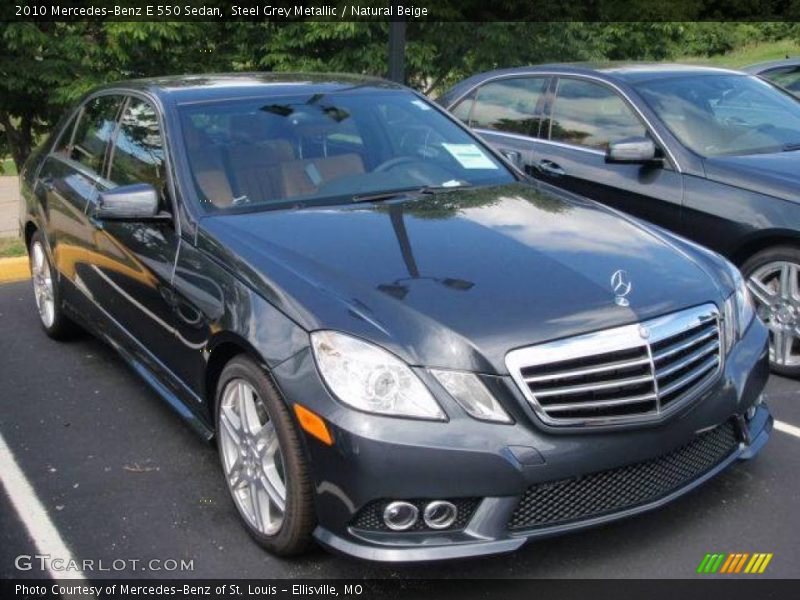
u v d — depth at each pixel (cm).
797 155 554
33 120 1038
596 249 367
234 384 353
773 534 350
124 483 405
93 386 520
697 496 377
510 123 684
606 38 1267
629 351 314
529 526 304
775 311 512
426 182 453
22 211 621
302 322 319
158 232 418
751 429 362
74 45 948
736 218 520
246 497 355
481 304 318
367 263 346
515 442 296
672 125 579
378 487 293
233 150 435
